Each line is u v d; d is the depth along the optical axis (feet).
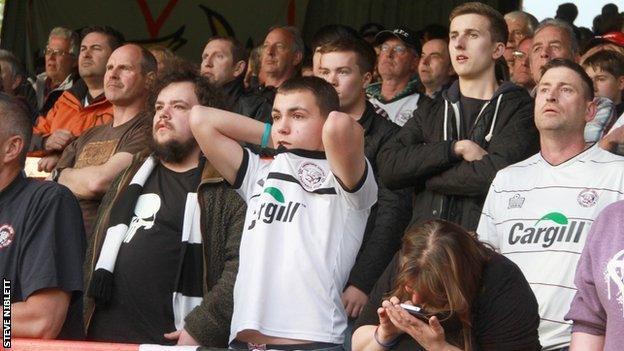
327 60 32.63
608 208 21.35
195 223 27.61
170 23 62.39
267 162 26.94
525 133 30.04
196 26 62.49
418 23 61.46
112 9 62.23
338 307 25.05
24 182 24.91
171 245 27.61
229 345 25.23
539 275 26.45
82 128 40.93
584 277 21.20
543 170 27.63
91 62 41.47
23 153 24.90
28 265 24.03
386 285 23.63
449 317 21.74
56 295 24.09
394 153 30.35
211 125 26.61
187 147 28.40
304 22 62.59
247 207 26.63
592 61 35.60
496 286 22.06
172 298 27.40
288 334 24.53
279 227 25.13
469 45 31.83
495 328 21.97
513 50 41.73
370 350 22.86
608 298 20.54
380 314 22.24
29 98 50.11
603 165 27.20
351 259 25.45
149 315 27.35
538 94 28.09
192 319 26.16
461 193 29.37
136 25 62.28
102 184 32.60
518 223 27.25
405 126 31.81
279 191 25.40
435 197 29.84
